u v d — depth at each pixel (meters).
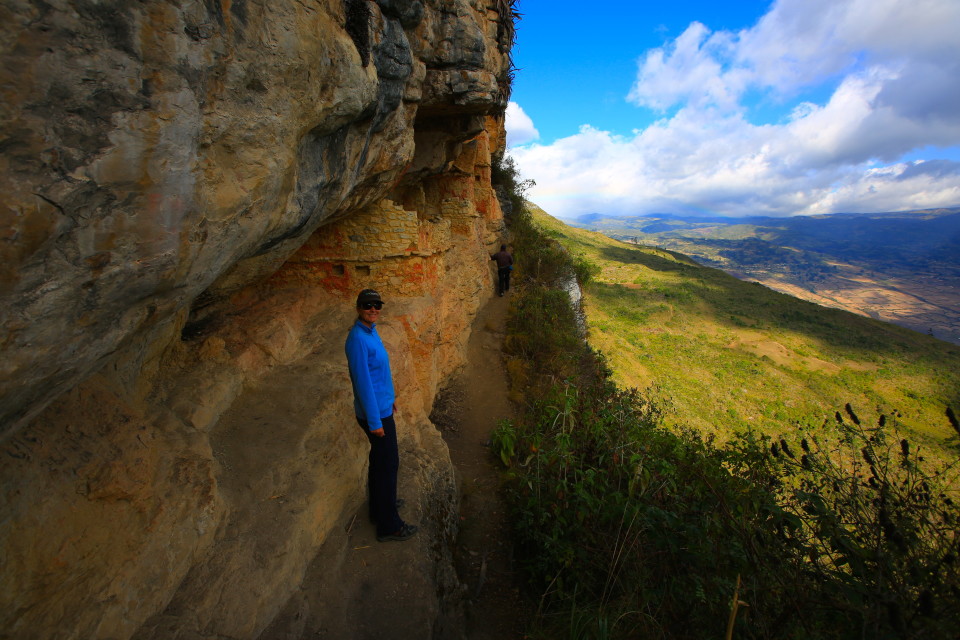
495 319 11.50
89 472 1.89
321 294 5.85
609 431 5.32
